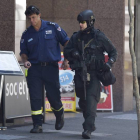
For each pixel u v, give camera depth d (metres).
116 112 38.69
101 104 38.62
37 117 26.06
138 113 20.25
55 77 25.86
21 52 26.23
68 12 39.84
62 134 25.81
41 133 26.08
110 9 38.62
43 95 30.52
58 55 26.00
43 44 25.58
